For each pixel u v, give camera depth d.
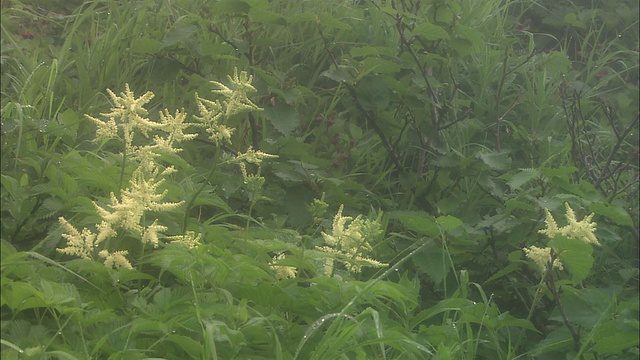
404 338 2.72
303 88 4.23
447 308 3.13
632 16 6.31
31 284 2.53
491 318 3.21
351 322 2.73
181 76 4.62
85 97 4.16
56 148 3.71
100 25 4.74
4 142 3.27
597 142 5.12
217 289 2.77
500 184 4.63
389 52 4.44
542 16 6.53
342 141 4.58
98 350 2.50
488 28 5.72
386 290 2.87
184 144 4.16
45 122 3.49
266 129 4.42
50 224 3.05
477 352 3.42
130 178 3.21
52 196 3.10
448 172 4.32
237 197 3.96
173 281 2.99
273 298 2.80
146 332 2.56
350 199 4.01
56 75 3.85
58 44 4.80
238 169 4.13
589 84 5.77
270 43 4.24
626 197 4.22
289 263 2.87
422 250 3.72
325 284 2.84
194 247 2.77
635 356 3.02
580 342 3.15
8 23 4.42
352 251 2.96
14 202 3.01
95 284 2.69
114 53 4.34
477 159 4.25
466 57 5.42
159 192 3.12
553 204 3.57
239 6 4.04
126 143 3.03
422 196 4.38
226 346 2.58
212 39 4.60
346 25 4.34
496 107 4.88
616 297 3.32
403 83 4.51
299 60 5.18
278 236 3.34
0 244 2.48
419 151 4.60
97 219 2.90
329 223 3.88
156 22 4.71
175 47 4.27
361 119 4.87
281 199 3.99
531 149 4.81
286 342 2.80
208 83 4.21
